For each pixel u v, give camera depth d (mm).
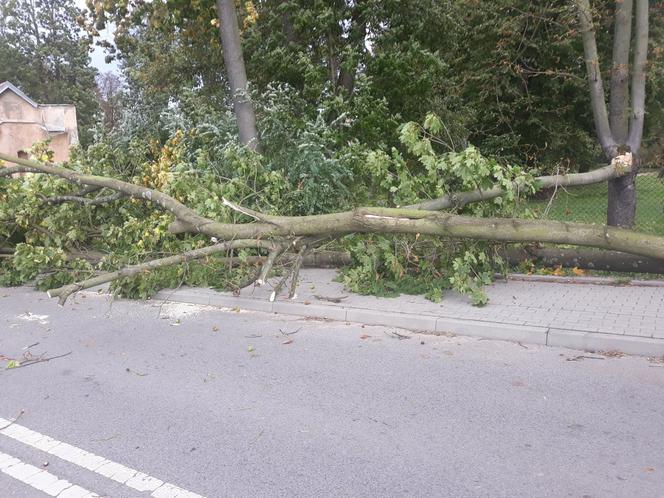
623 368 4754
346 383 4730
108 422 4188
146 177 9562
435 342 5688
